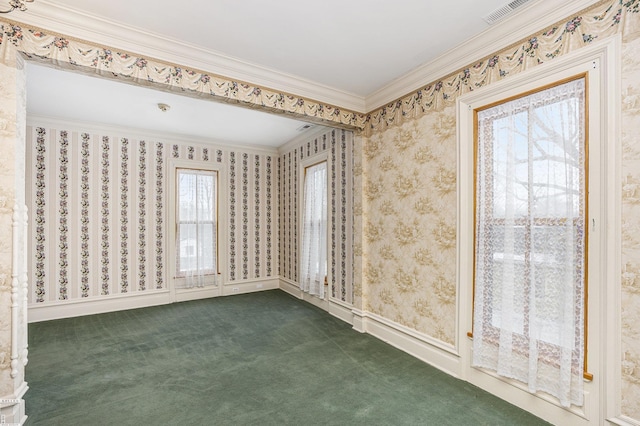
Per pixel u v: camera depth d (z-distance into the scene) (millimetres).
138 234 4539
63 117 3973
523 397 2055
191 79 2504
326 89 3146
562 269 1858
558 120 1896
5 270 1847
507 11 1980
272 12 2006
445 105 2578
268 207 5707
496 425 1902
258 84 2811
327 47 2426
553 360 1885
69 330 3553
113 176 4379
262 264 5629
